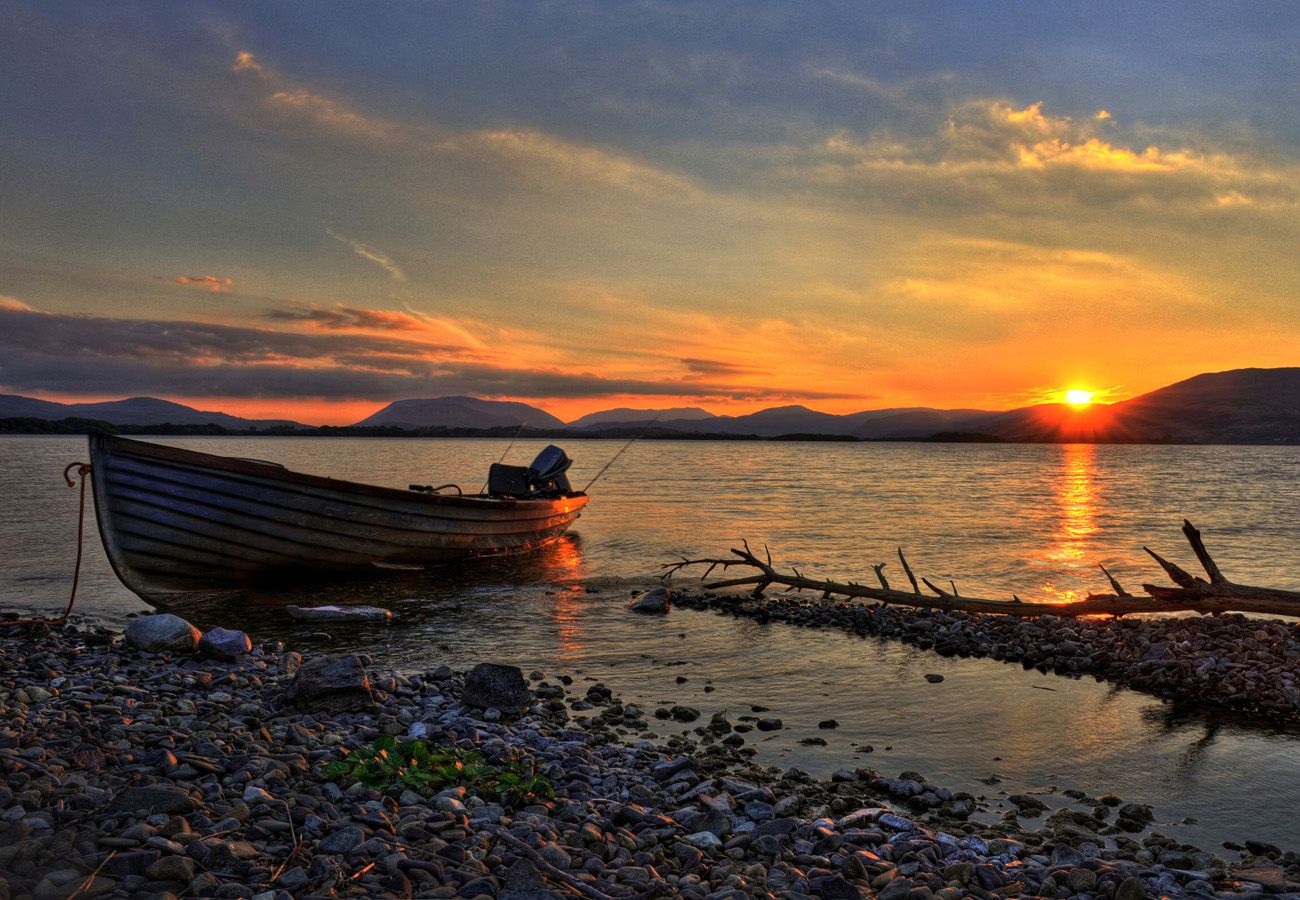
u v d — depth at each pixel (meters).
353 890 4.38
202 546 15.97
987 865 5.70
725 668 12.11
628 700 10.43
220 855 4.55
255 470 16.09
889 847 5.99
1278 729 9.52
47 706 7.88
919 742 9.00
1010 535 30.34
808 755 8.49
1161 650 12.30
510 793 6.33
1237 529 32.84
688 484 65.81
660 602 16.28
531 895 4.46
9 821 4.72
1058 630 13.83
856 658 12.77
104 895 4.00
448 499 19.73
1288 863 6.17
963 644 13.45
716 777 7.60
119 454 14.85
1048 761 8.47
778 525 33.53
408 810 5.71
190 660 10.93
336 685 8.61
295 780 6.10
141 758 6.20
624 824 6.24
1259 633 13.15
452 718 8.73
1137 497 52.97
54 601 16.67
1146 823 6.98
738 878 5.09
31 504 36.09
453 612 16.00
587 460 123.44
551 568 21.78
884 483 69.00
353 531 17.84
